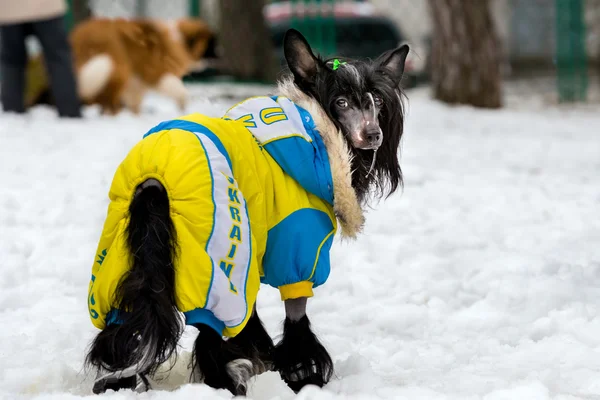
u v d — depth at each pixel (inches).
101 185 412.5
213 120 188.4
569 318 245.4
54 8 592.7
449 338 237.5
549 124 715.4
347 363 207.5
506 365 212.4
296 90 197.9
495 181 457.1
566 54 920.3
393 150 203.8
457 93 822.5
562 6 918.4
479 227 360.8
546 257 309.7
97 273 177.3
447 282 285.3
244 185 183.6
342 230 197.0
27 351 213.2
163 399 167.5
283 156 189.0
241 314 174.4
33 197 389.1
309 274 188.1
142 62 657.6
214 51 685.3
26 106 657.6
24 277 285.6
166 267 169.0
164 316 167.2
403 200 406.6
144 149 177.5
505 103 898.1
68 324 241.4
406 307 260.2
